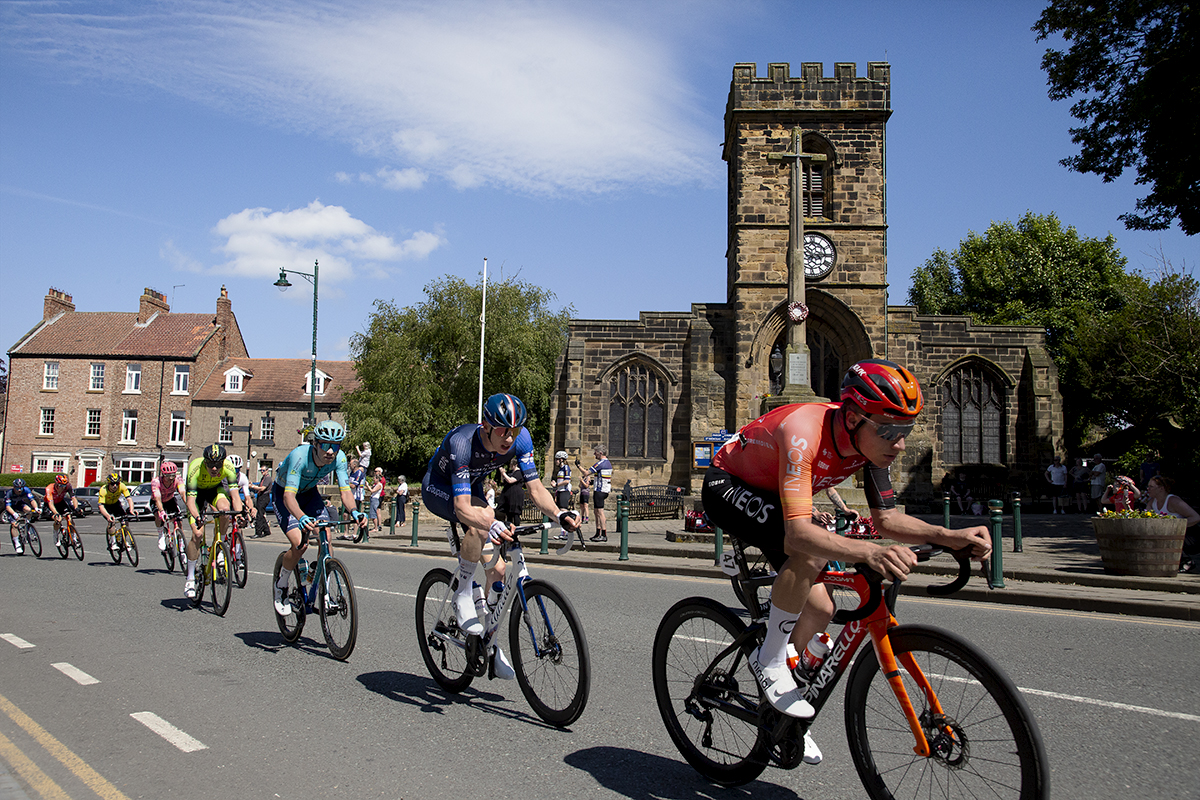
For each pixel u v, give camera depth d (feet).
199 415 151.53
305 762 13.39
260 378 158.10
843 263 92.48
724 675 12.00
